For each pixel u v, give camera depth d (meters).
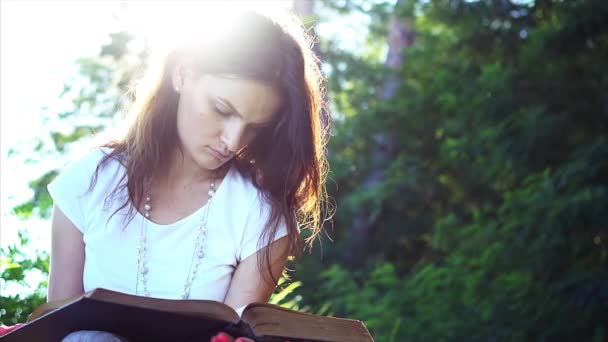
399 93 13.41
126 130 2.84
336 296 10.24
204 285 2.77
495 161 10.62
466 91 11.42
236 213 2.82
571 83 10.80
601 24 10.50
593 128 10.78
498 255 9.51
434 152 12.80
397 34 14.59
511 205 9.70
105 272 2.74
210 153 2.67
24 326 2.26
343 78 13.99
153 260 2.75
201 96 2.64
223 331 2.28
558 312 9.09
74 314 2.23
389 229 12.58
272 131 2.81
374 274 10.24
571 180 9.62
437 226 10.70
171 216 2.79
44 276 3.85
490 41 12.18
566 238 9.33
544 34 10.70
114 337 2.21
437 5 12.25
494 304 9.10
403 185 12.40
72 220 2.76
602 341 8.68
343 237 12.70
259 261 2.80
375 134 13.03
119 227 2.74
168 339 2.36
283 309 2.32
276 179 2.82
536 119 10.27
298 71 2.71
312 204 2.92
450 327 9.09
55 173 6.82
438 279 9.77
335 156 12.94
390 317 9.23
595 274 9.17
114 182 2.78
